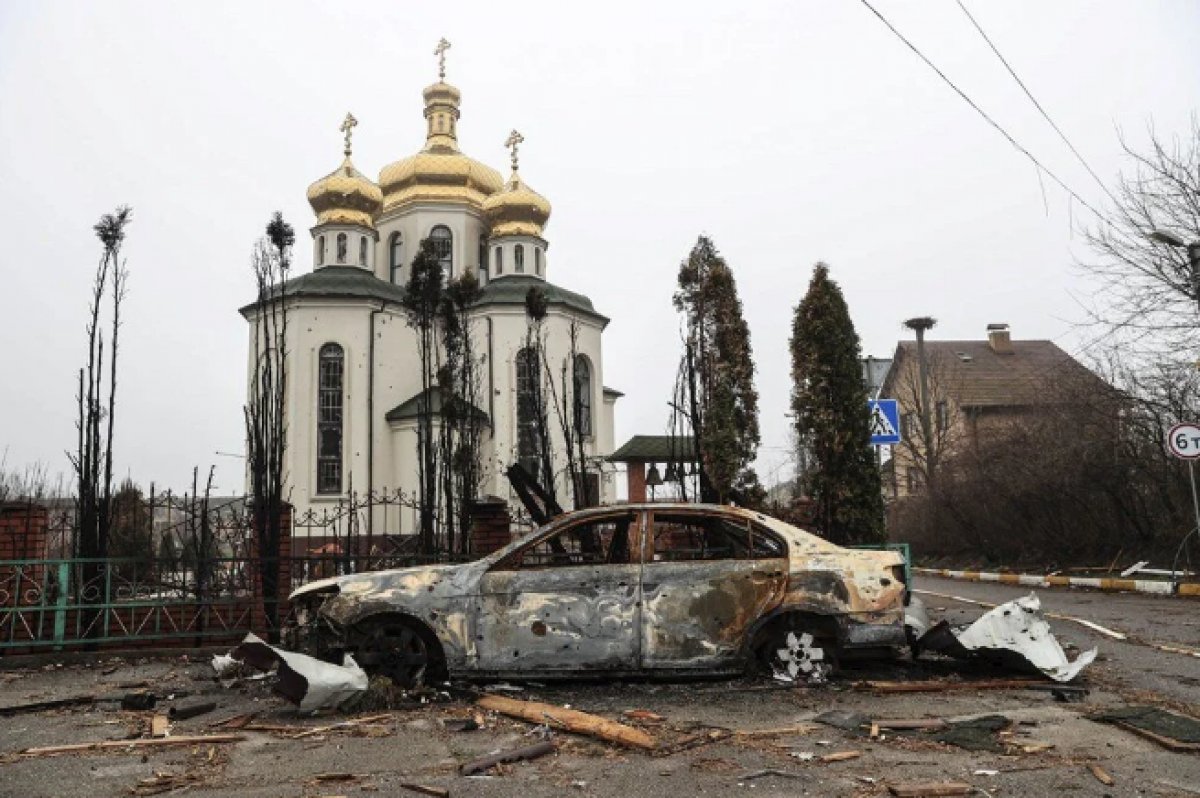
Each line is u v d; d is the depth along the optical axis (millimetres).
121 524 16047
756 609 7301
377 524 33156
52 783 4887
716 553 7688
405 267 40000
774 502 16562
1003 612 7637
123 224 12336
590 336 37562
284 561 10516
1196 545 17891
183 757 5383
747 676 7512
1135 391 20125
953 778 4684
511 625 7191
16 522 10117
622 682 7531
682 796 4492
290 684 6465
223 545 12875
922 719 5969
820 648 7352
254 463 12148
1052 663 7305
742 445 12586
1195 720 5793
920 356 33438
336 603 7246
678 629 7207
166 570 10539
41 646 9641
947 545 29578
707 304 12969
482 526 11688
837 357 12867
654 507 7707
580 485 17672
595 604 7230
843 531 12516
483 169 41656
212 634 9992
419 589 7281
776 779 4742
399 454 34250
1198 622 11492
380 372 34875
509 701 6559
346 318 34469
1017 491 23422
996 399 38156
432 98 42750
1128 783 4566
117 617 9836
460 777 4883
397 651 7215
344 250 37438
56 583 9781
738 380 12727
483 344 35438
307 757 5336
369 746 5582
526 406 34438
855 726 5828
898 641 7285
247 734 5949
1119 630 10719
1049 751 5195
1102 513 21078
